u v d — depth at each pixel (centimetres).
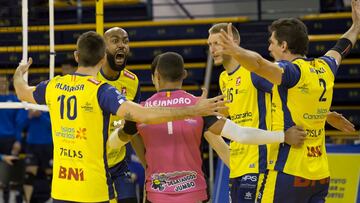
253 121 823
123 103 720
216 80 1862
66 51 1939
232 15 2159
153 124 767
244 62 720
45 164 1622
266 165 800
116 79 969
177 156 763
